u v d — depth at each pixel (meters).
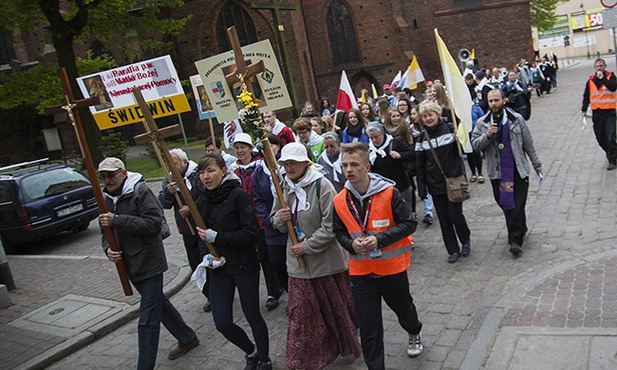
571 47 76.50
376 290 4.15
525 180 6.64
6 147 34.06
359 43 37.31
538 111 21.44
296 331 4.45
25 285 8.80
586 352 4.22
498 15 39.62
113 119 6.60
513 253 6.63
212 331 5.98
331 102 37.44
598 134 10.05
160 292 4.94
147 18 21.69
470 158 10.79
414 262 7.05
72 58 21.06
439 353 4.66
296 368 4.40
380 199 4.04
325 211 4.41
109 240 4.75
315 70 37.28
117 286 7.96
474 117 12.62
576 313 4.85
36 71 20.77
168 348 5.73
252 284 4.66
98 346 6.11
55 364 5.81
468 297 5.71
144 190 4.89
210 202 4.66
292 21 31.52
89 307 7.18
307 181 4.51
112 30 21.84
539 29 51.03
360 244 3.92
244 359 5.21
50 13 20.11
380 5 37.06
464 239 6.88
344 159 4.05
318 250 4.37
